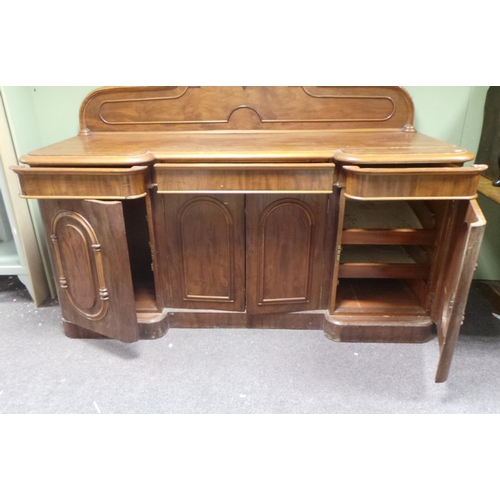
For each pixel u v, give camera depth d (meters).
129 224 2.06
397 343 1.68
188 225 1.59
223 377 1.50
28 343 1.70
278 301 1.70
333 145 1.52
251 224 1.55
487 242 2.08
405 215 1.79
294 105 1.80
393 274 1.66
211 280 1.69
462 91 1.83
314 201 1.52
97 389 1.45
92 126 1.84
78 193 1.40
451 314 1.24
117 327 1.53
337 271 1.62
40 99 1.88
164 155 1.41
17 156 1.79
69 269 1.56
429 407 1.36
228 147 1.49
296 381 1.47
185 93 1.78
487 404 1.38
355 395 1.41
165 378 1.50
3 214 2.07
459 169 1.31
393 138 1.67
